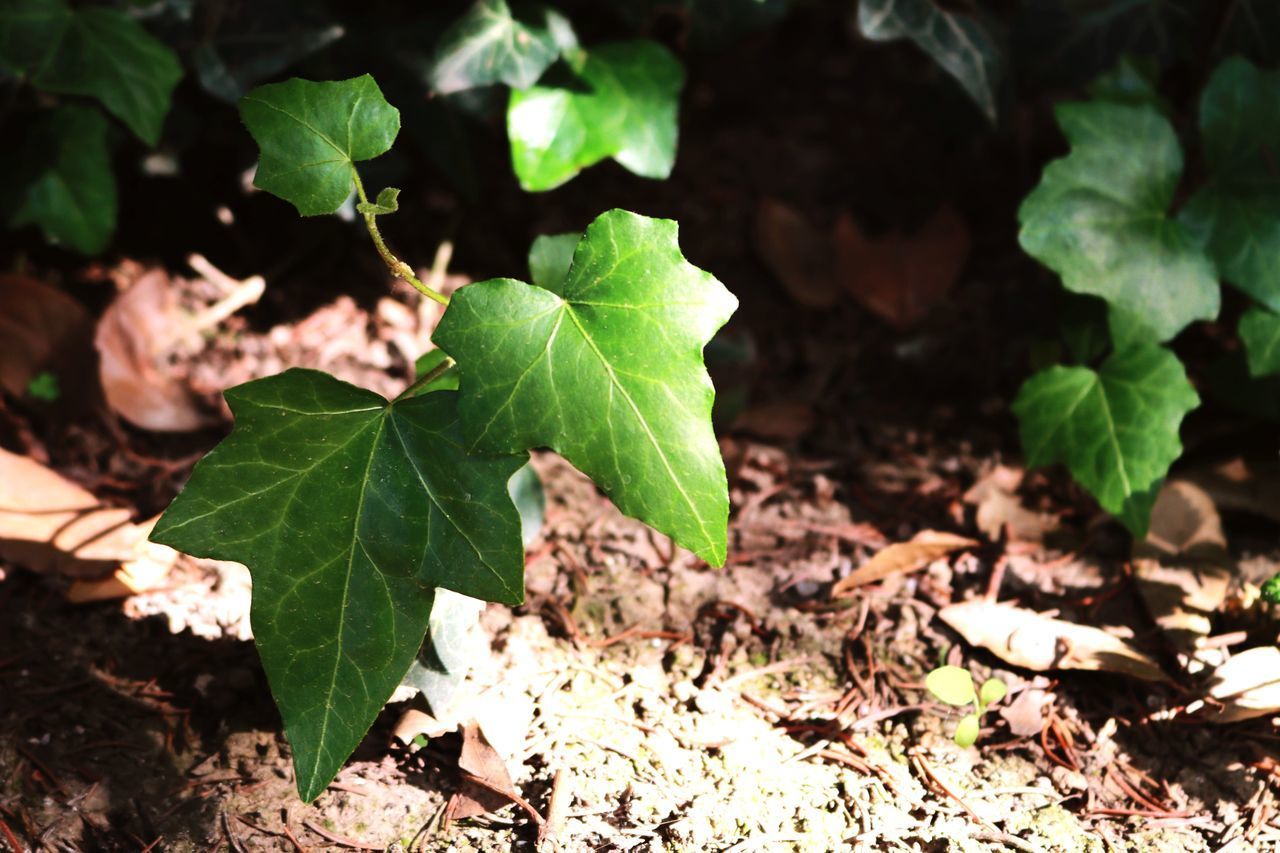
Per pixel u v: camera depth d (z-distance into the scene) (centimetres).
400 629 60
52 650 66
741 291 78
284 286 77
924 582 69
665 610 68
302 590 60
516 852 63
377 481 60
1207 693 65
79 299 76
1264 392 71
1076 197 69
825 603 68
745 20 74
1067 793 64
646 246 60
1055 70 76
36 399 72
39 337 72
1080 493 71
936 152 83
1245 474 70
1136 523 68
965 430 74
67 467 71
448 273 78
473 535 60
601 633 68
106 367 72
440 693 64
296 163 60
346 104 59
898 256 78
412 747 64
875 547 70
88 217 73
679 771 64
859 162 83
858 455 73
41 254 77
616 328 60
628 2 73
